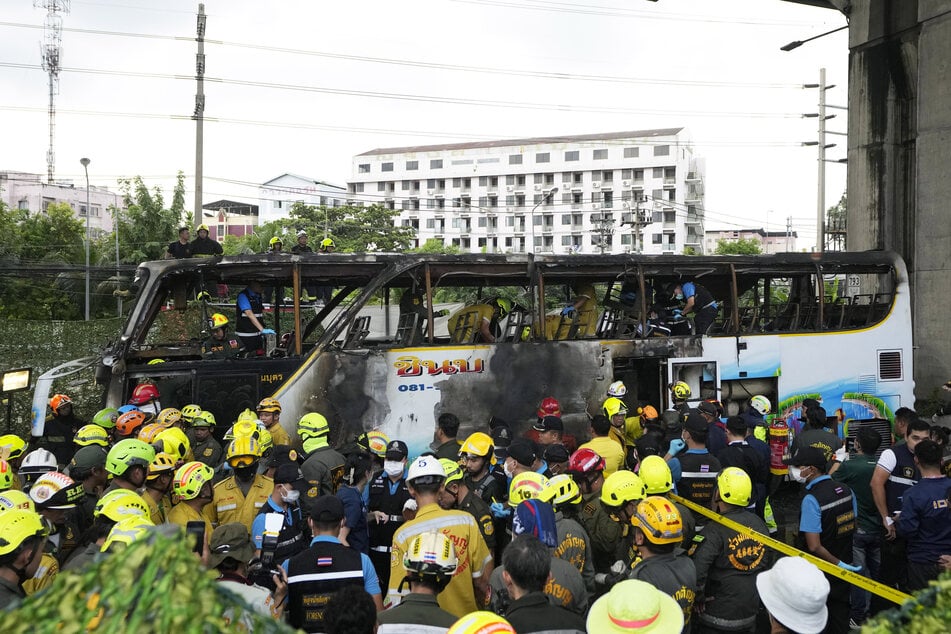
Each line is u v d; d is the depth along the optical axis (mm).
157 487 5656
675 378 11344
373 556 6441
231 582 4164
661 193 99250
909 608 2453
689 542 5004
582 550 5008
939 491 5746
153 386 8781
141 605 1903
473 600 4699
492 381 10352
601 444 7461
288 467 5258
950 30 16375
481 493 6375
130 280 22156
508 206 106125
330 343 9703
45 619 1900
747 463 7633
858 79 18672
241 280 10000
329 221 62156
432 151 109938
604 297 12359
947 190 16453
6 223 28250
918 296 17047
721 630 4852
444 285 11039
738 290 13680
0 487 5543
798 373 12195
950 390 11242
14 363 14836
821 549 5684
